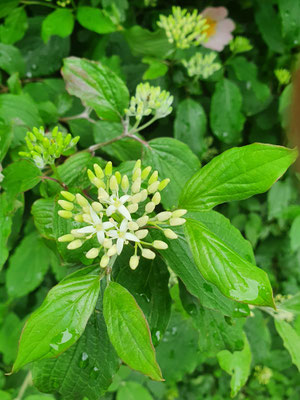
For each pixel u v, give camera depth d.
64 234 0.12
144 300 0.13
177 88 0.24
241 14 0.25
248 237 0.30
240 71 0.25
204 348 0.15
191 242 0.10
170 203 0.15
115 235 0.11
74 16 0.21
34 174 0.14
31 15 0.23
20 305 0.26
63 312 0.10
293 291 0.32
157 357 0.23
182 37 0.21
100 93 0.15
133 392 0.25
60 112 0.21
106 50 0.23
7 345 0.25
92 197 0.14
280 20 0.23
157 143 0.15
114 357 0.13
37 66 0.23
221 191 0.11
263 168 0.10
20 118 0.17
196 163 0.15
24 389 0.23
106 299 0.10
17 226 0.21
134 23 0.24
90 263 0.12
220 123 0.24
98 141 0.20
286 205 0.27
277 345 0.32
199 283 0.12
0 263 0.14
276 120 0.27
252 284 0.10
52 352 0.10
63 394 0.13
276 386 0.36
